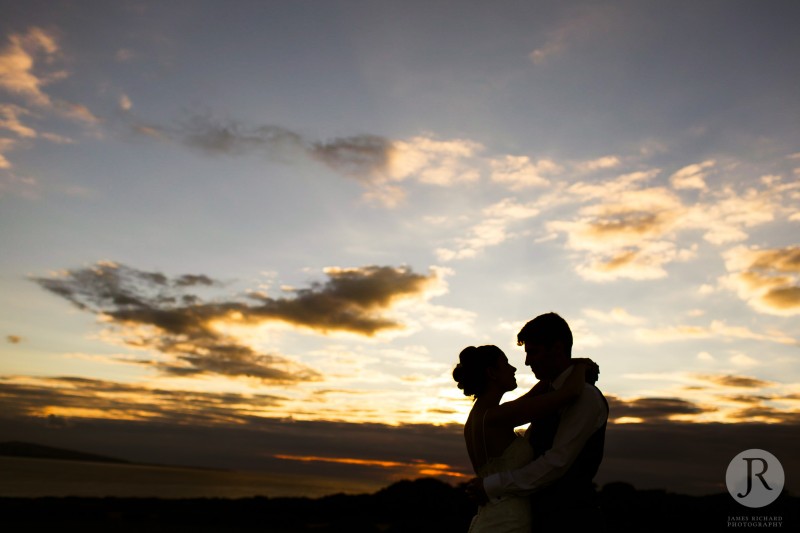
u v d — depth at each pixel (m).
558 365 3.97
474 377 4.20
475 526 3.96
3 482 102.25
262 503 38.84
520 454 3.98
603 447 3.91
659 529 20.84
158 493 97.00
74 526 27.25
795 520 18.44
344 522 32.12
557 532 3.73
